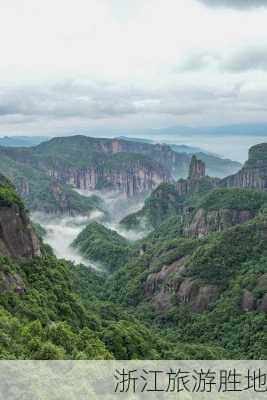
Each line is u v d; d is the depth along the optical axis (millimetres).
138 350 67938
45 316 60438
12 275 65000
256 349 96562
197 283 140625
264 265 134625
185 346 94500
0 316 51656
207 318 124312
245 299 121812
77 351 51906
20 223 76438
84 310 76812
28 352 47188
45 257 85312
